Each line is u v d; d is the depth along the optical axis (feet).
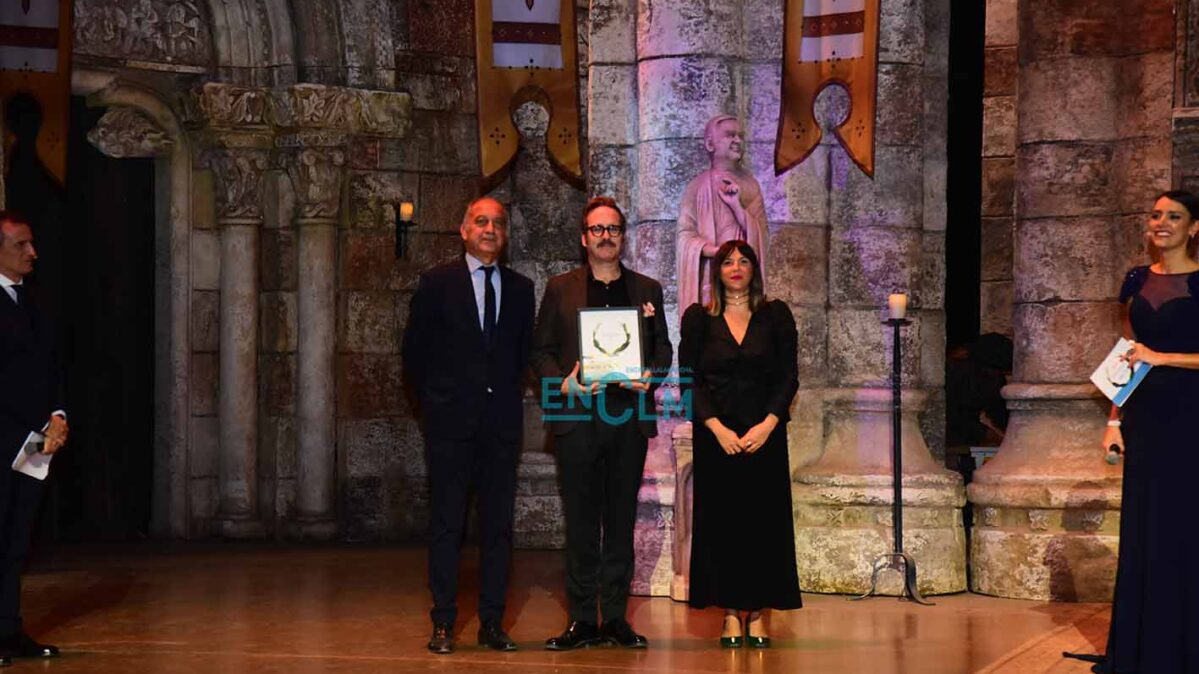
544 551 39.45
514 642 23.48
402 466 42.75
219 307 42.47
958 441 39.81
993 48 44.68
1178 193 21.26
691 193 28.89
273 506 42.06
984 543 29.45
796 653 22.82
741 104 30.60
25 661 22.29
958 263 52.42
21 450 22.49
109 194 42.19
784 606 23.03
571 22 33.71
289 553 38.06
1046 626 25.46
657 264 29.86
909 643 23.76
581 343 22.79
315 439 41.68
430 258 43.50
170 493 42.09
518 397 23.47
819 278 31.14
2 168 32.96
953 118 51.96
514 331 23.41
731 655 22.65
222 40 41.88
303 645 23.63
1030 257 29.81
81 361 41.73
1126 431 21.56
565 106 33.73
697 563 23.25
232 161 41.75
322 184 41.50
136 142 41.75
